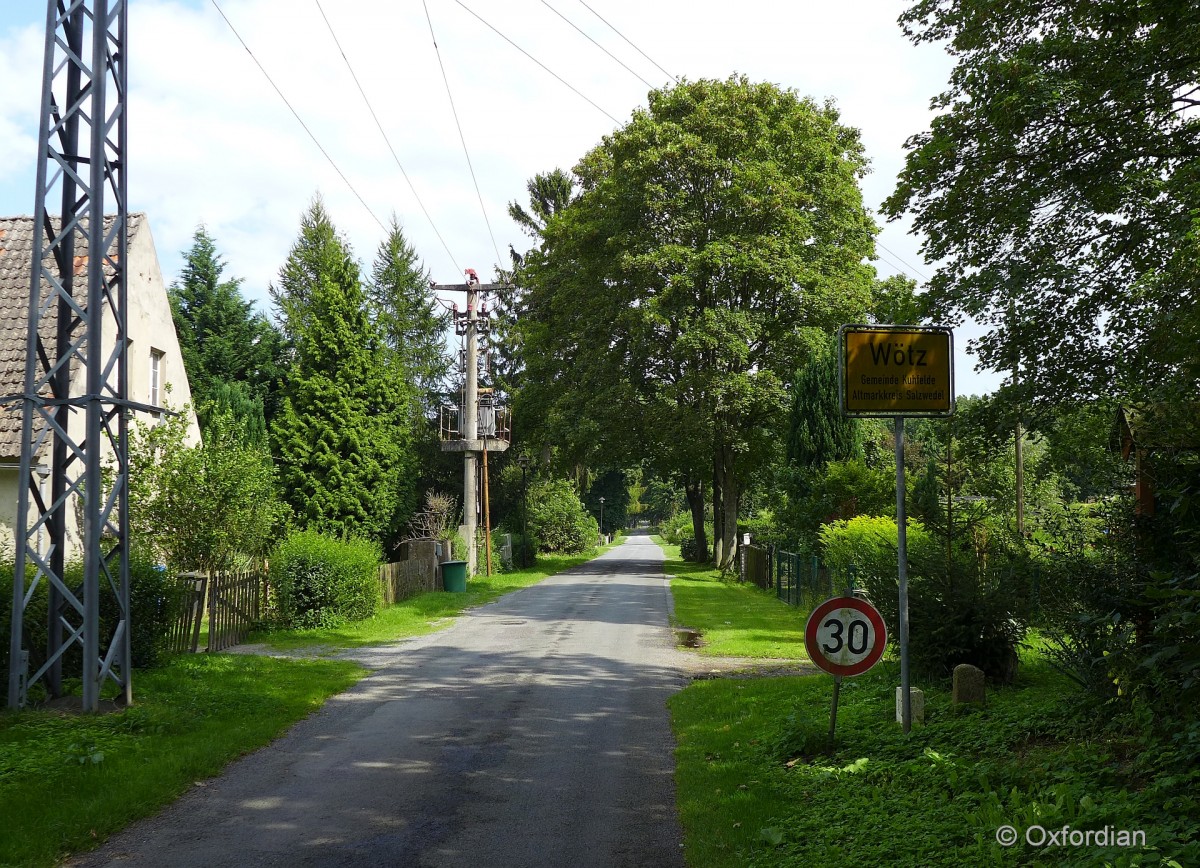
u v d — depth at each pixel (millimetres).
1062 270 11023
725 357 33688
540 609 23578
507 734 9578
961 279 11992
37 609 10414
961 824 5684
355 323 32469
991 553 10688
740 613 22141
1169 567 7848
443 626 19688
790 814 6574
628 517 151750
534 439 45094
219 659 13969
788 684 11758
